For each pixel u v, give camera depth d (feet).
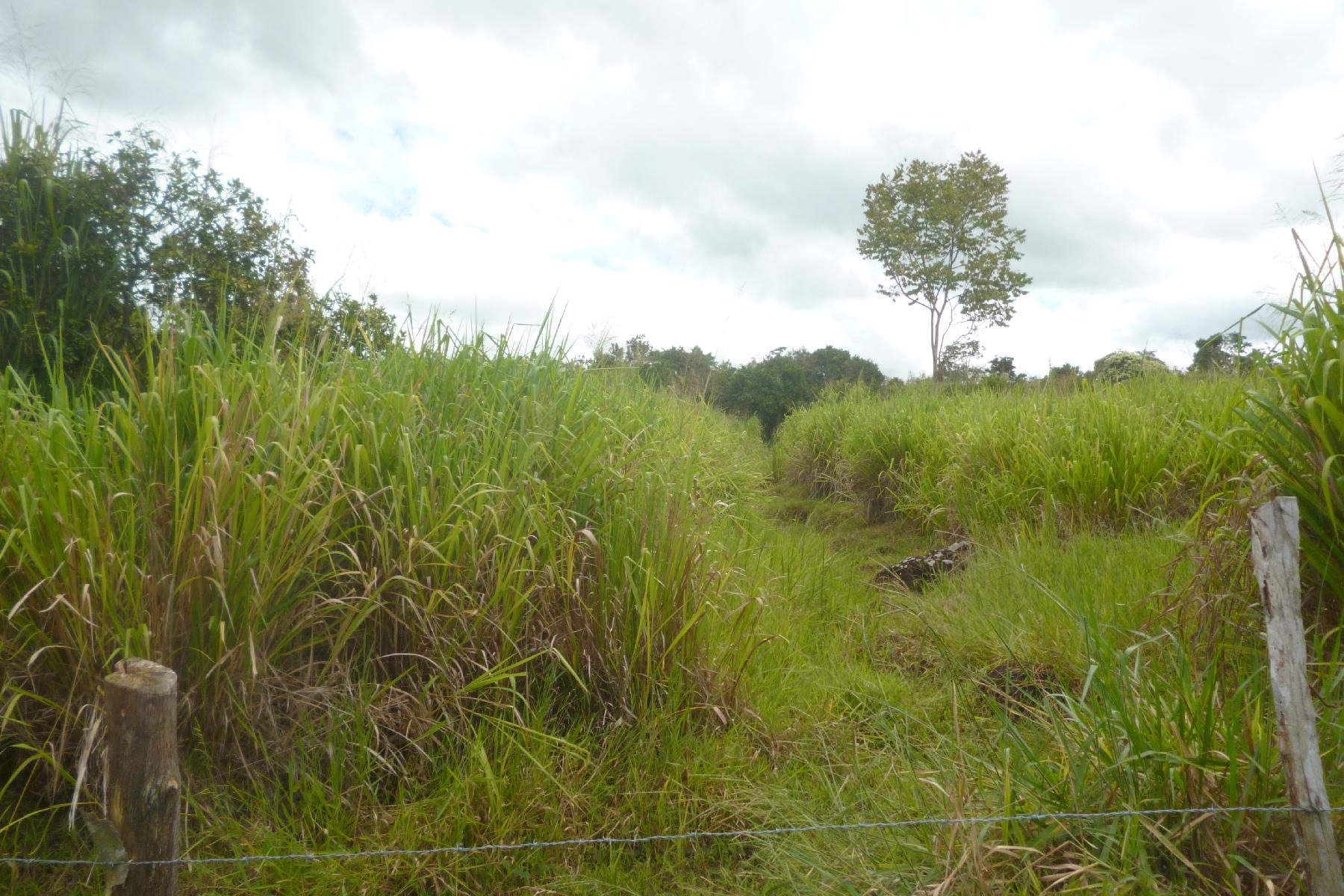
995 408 27.78
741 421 52.24
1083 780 8.25
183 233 17.81
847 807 9.81
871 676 13.91
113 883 6.12
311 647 10.06
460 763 9.59
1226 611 10.67
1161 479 19.42
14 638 8.43
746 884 8.82
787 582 17.78
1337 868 6.39
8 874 7.92
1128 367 31.04
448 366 13.44
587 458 12.32
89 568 8.27
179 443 9.53
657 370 27.07
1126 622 12.89
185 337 10.36
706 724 11.16
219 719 9.00
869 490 30.09
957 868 7.47
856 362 72.95
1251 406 11.73
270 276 17.98
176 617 8.80
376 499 10.83
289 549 9.43
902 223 84.74
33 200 16.03
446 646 10.39
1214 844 7.52
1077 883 7.62
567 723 10.96
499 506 10.96
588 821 9.44
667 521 11.80
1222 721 8.39
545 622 11.07
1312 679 9.36
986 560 18.60
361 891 8.21
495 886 8.54
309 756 9.41
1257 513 6.65
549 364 14.70
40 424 9.87
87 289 16.14
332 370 12.30
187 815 8.63
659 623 11.19
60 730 8.55
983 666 13.78
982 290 82.43
